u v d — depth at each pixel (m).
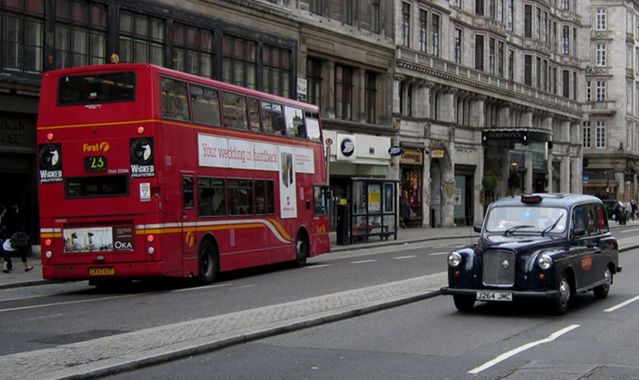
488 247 14.09
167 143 19.14
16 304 17.14
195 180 20.25
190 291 19.28
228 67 37.50
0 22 26.44
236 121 22.42
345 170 46.84
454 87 57.66
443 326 13.32
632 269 23.83
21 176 27.91
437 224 57.56
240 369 9.97
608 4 93.94
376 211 39.12
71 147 19.30
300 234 26.19
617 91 93.88
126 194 18.92
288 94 41.97
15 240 24.02
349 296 16.52
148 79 18.84
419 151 53.84
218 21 36.50
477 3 62.44
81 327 13.38
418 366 10.15
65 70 19.50
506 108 66.75
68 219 19.30
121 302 17.28
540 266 13.77
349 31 46.91
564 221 15.16
